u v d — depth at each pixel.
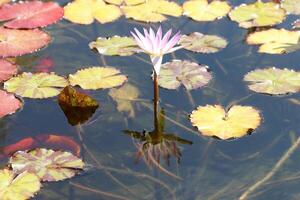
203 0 3.57
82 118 2.59
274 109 2.64
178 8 3.52
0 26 3.29
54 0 3.70
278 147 2.40
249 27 3.33
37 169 2.19
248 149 2.39
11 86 2.75
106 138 2.46
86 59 3.05
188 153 2.37
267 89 2.75
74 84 2.75
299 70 2.93
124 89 2.78
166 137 2.46
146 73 2.91
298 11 3.51
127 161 2.32
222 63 3.00
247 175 2.25
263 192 2.16
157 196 2.13
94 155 2.35
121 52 3.04
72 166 2.22
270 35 3.21
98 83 2.75
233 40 3.23
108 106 2.67
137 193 2.15
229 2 3.70
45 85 2.76
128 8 3.51
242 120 2.51
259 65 2.99
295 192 2.16
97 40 3.16
